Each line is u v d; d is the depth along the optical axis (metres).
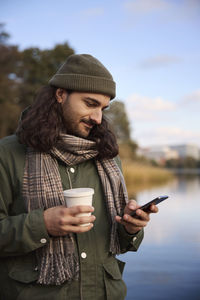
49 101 1.49
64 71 1.46
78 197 1.21
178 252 5.03
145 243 5.61
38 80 26.42
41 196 1.37
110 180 1.54
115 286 1.44
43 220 1.26
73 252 1.34
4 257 1.38
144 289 3.59
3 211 1.39
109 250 1.44
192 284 3.72
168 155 132.12
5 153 1.45
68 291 1.34
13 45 24.81
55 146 1.46
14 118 23.86
